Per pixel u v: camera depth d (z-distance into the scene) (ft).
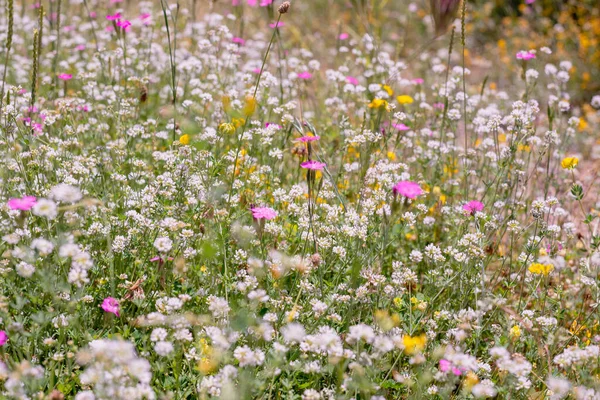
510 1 32.50
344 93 18.25
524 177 15.34
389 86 17.53
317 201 12.94
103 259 9.96
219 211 10.36
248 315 8.66
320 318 9.23
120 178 11.82
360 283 10.45
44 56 20.45
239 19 21.91
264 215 9.81
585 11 30.14
